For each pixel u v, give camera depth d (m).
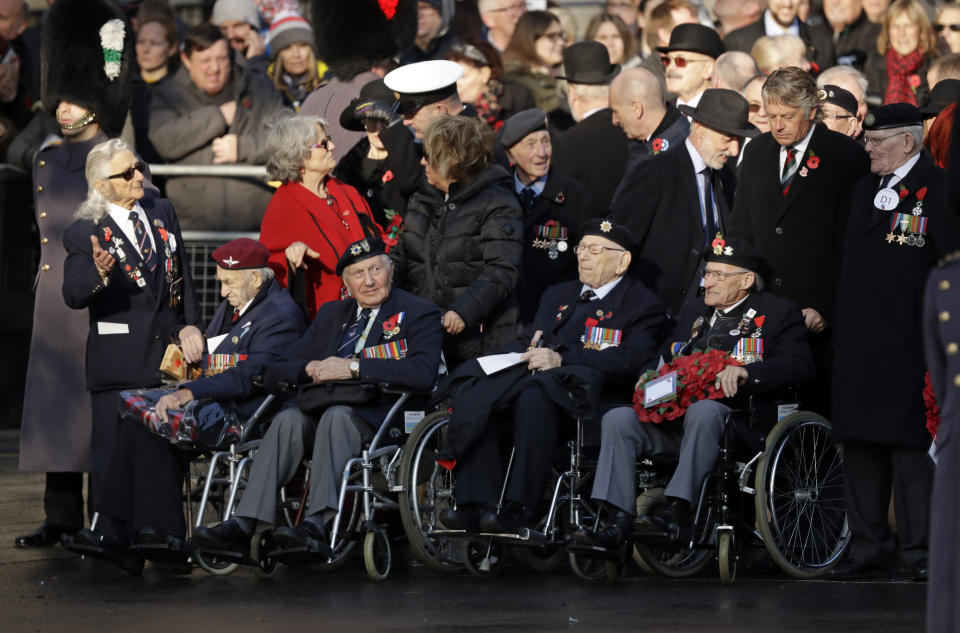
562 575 27.95
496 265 29.34
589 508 27.22
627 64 41.94
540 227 31.80
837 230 28.41
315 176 31.19
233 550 26.78
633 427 26.88
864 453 27.12
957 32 39.38
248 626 22.45
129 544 27.84
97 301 29.69
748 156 29.12
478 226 29.62
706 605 24.03
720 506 26.58
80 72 31.31
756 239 28.83
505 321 29.89
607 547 25.98
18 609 24.09
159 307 29.80
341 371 27.52
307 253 30.73
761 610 23.50
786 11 40.62
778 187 28.67
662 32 39.12
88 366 29.83
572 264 31.91
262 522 27.19
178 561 27.34
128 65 31.95
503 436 28.16
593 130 34.81
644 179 30.19
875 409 26.42
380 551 27.45
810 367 27.22
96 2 31.64
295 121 30.94
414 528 27.25
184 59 38.72
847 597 24.77
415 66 30.83
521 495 26.78
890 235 26.62
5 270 43.62
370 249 28.48
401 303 28.58
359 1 33.56
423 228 30.36
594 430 27.31
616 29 41.84
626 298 28.77
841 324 26.98
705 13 43.31
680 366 26.94
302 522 27.17
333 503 26.88
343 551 27.75
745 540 28.61
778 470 27.19
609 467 26.62
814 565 27.44
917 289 26.45
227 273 29.41
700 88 33.97
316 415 27.91
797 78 27.97
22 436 30.84
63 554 30.30
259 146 38.41
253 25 43.06
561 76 36.66
